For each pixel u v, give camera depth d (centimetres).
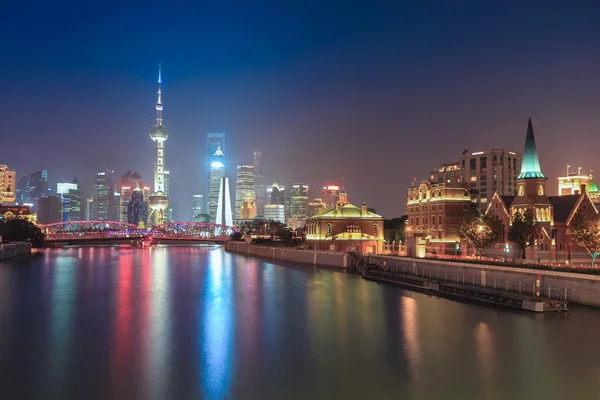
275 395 3322
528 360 3988
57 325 5381
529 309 5772
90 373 3753
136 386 3481
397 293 7638
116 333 5006
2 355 4222
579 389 3384
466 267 7688
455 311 5997
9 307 6531
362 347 4434
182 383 3541
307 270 11825
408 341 4609
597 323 5100
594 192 15300
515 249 9444
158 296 7531
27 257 16662
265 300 7062
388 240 15288
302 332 5019
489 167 19312
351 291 7906
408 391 3375
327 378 3631
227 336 4872
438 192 12469
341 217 13850
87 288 8494
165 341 4678
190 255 19150
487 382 3522
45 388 3444
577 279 5922
